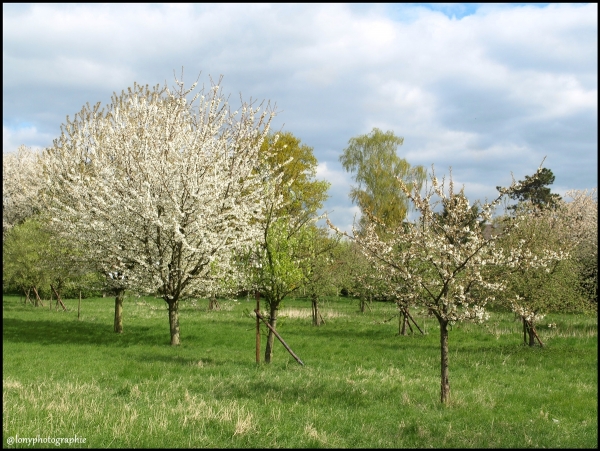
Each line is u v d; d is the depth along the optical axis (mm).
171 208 18141
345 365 15055
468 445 7621
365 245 10461
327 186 31594
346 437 8008
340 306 38875
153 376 12461
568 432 8578
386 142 45219
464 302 9945
